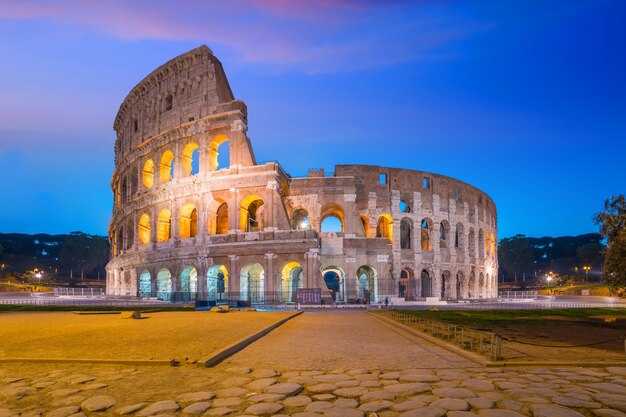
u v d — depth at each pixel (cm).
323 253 7694
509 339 2388
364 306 6394
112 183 11300
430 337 2455
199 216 7525
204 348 1964
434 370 1572
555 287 15550
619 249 3716
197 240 7462
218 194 7469
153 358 1727
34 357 1745
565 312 5038
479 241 10988
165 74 8456
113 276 9819
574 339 2447
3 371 1559
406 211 9425
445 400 1182
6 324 2941
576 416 1042
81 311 4306
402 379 1429
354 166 9131
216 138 7756
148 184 8850
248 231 7744
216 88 7806
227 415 1080
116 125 10656
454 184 10106
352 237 7856
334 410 1109
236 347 2039
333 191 8200
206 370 1579
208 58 7981
